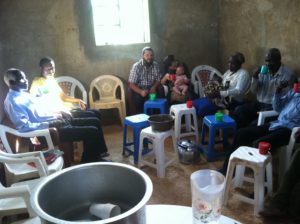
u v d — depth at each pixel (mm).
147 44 4250
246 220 2020
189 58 4516
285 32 3211
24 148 3350
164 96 3836
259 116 2785
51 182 819
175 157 2830
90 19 3920
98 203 896
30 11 3684
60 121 2719
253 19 3686
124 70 4238
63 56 3945
